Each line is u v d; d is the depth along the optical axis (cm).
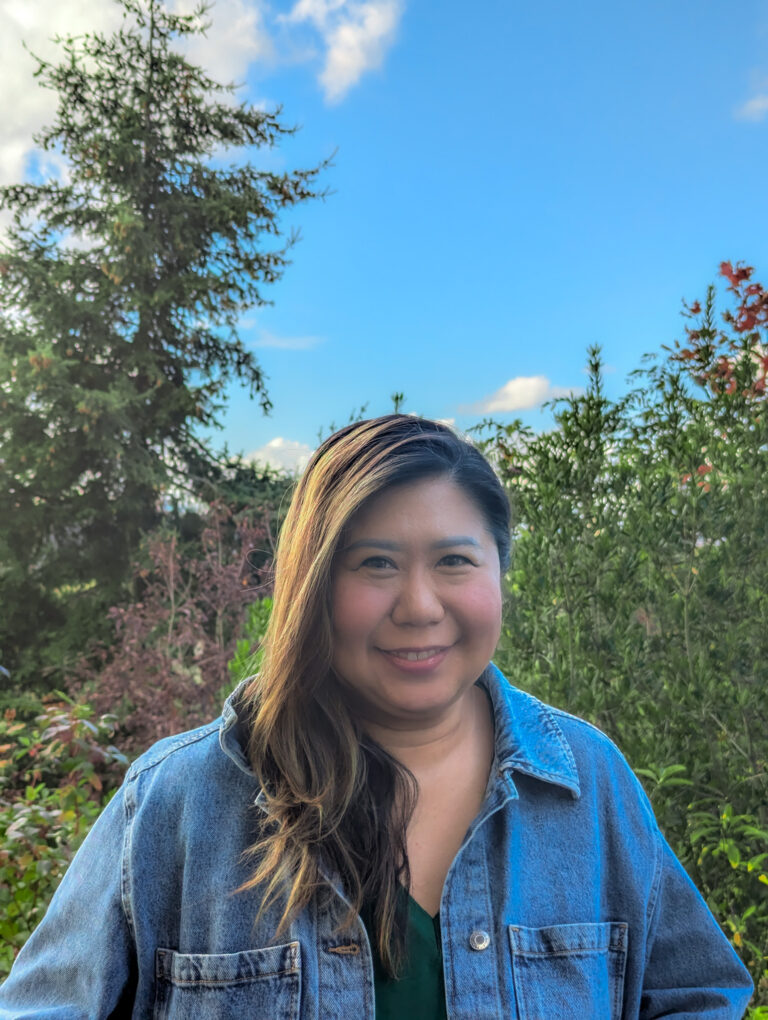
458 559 82
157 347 1198
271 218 1216
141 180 1168
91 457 1074
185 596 848
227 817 86
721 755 215
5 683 993
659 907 99
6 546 1006
